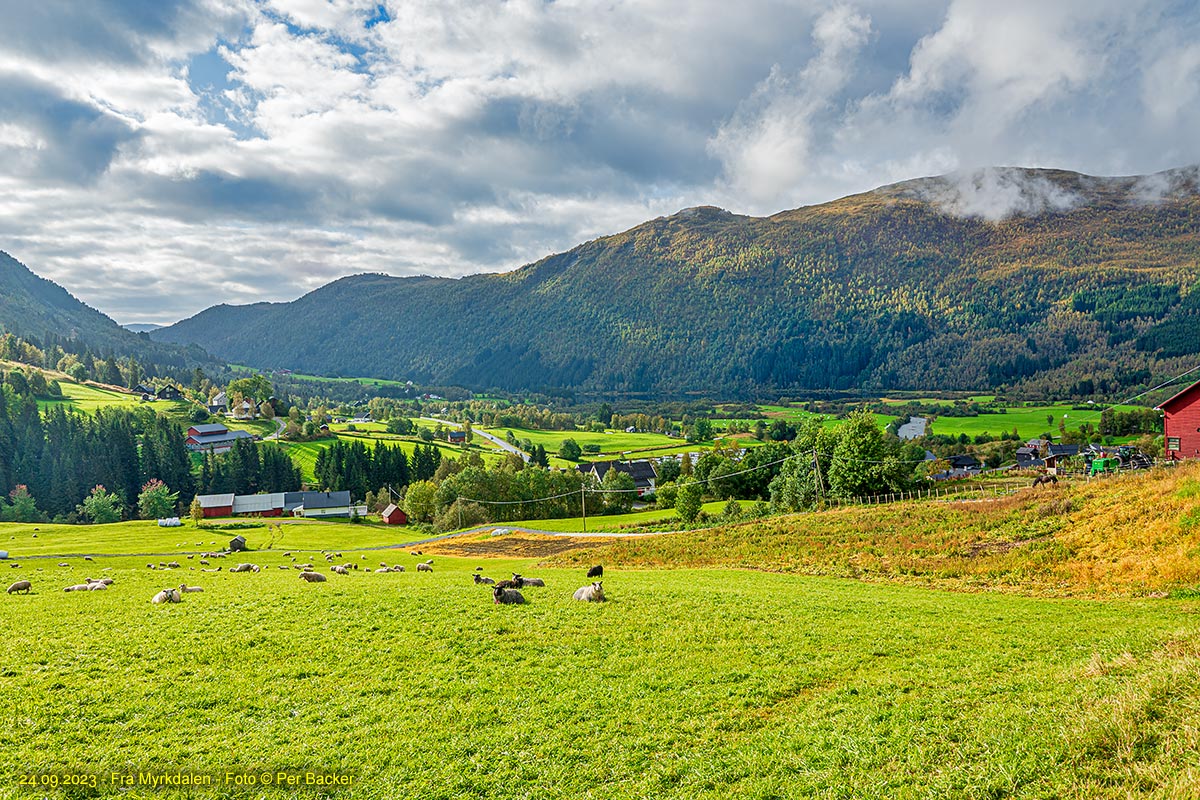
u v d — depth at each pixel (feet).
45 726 53.72
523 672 67.97
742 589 119.75
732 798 41.65
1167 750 35.96
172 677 65.57
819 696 58.75
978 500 201.26
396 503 572.10
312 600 99.91
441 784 46.26
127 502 560.20
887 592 116.78
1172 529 120.26
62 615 89.04
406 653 73.82
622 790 44.37
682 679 64.80
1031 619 85.66
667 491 442.09
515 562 230.89
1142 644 61.05
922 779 39.47
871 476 297.33
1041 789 35.65
